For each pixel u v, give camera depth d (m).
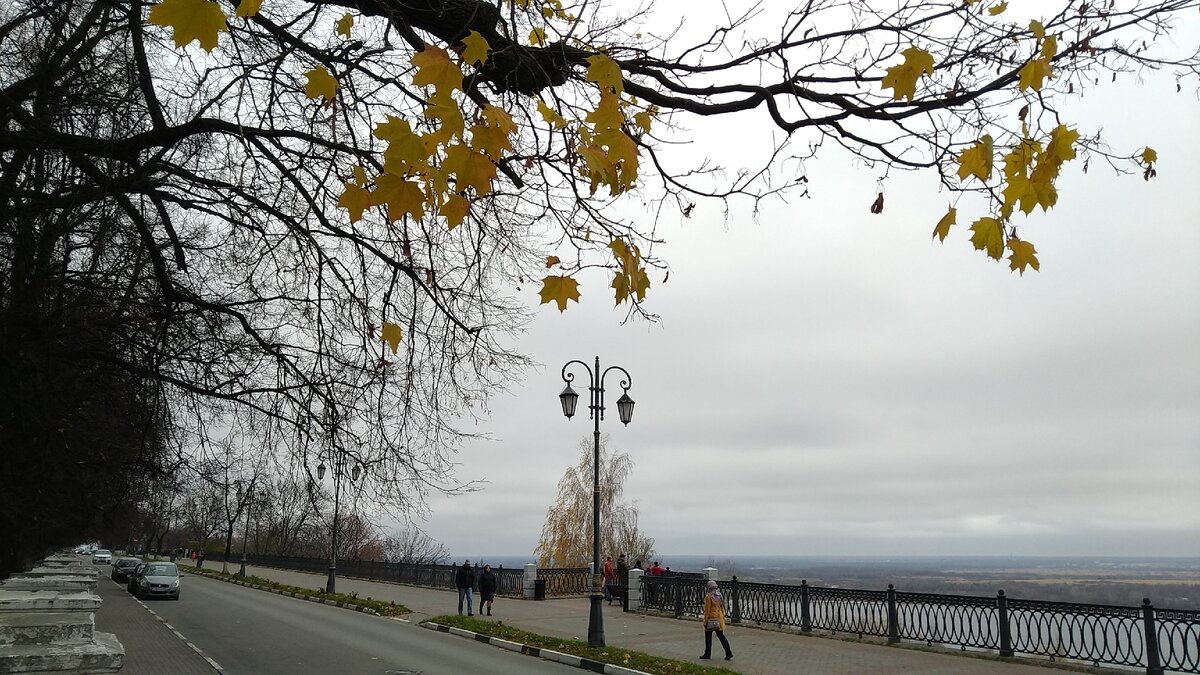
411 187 2.56
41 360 7.30
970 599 14.78
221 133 6.05
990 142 2.82
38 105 6.38
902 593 16.27
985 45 3.41
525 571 29.53
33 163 6.66
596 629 16.20
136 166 5.70
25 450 7.87
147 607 27.73
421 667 14.39
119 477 7.77
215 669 14.05
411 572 37.72
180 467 6.90
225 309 6.28
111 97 6.46
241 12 2.49
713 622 14.91
